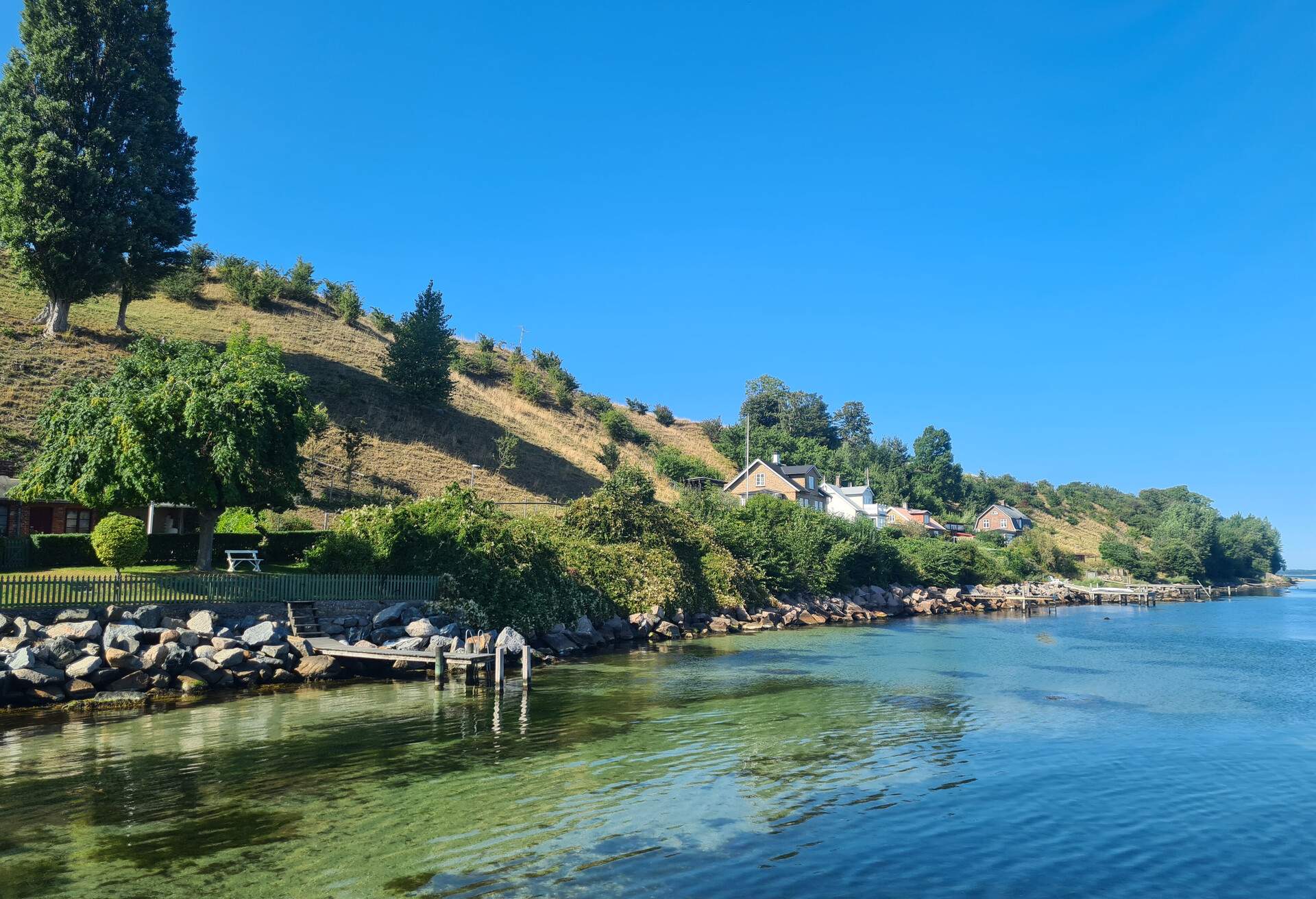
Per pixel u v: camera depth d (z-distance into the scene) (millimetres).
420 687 29531
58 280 63469
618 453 99250
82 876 12422
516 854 13539
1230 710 27609
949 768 19594
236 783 17297
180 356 37219
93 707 24812
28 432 53312
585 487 84438
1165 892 12688
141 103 65812
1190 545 136500
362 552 38188
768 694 29078
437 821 15133
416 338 84938
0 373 58625
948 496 172000
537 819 15336
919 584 90750
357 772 18250
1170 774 19469
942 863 13625
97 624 27312
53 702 24828
